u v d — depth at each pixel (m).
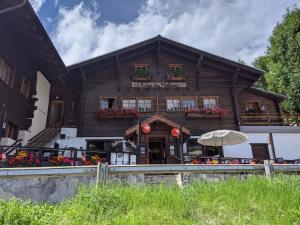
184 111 16.75
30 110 14.95
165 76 17.48
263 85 31.64
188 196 4.52
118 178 5.79
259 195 4.68
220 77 17.77
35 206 3.97
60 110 19.12
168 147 13.93
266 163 5.93
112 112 16.00
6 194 5.17
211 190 4.86
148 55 17.94
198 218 3.89
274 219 3.87
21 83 13.80
